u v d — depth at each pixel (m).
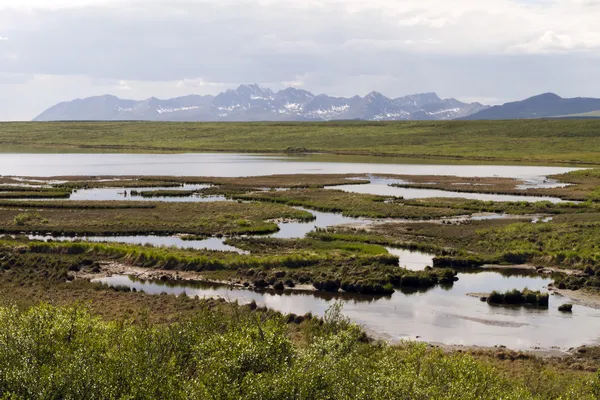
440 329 51.84
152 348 32.12
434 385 30.52
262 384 27.83
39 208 112.31
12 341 31.58
